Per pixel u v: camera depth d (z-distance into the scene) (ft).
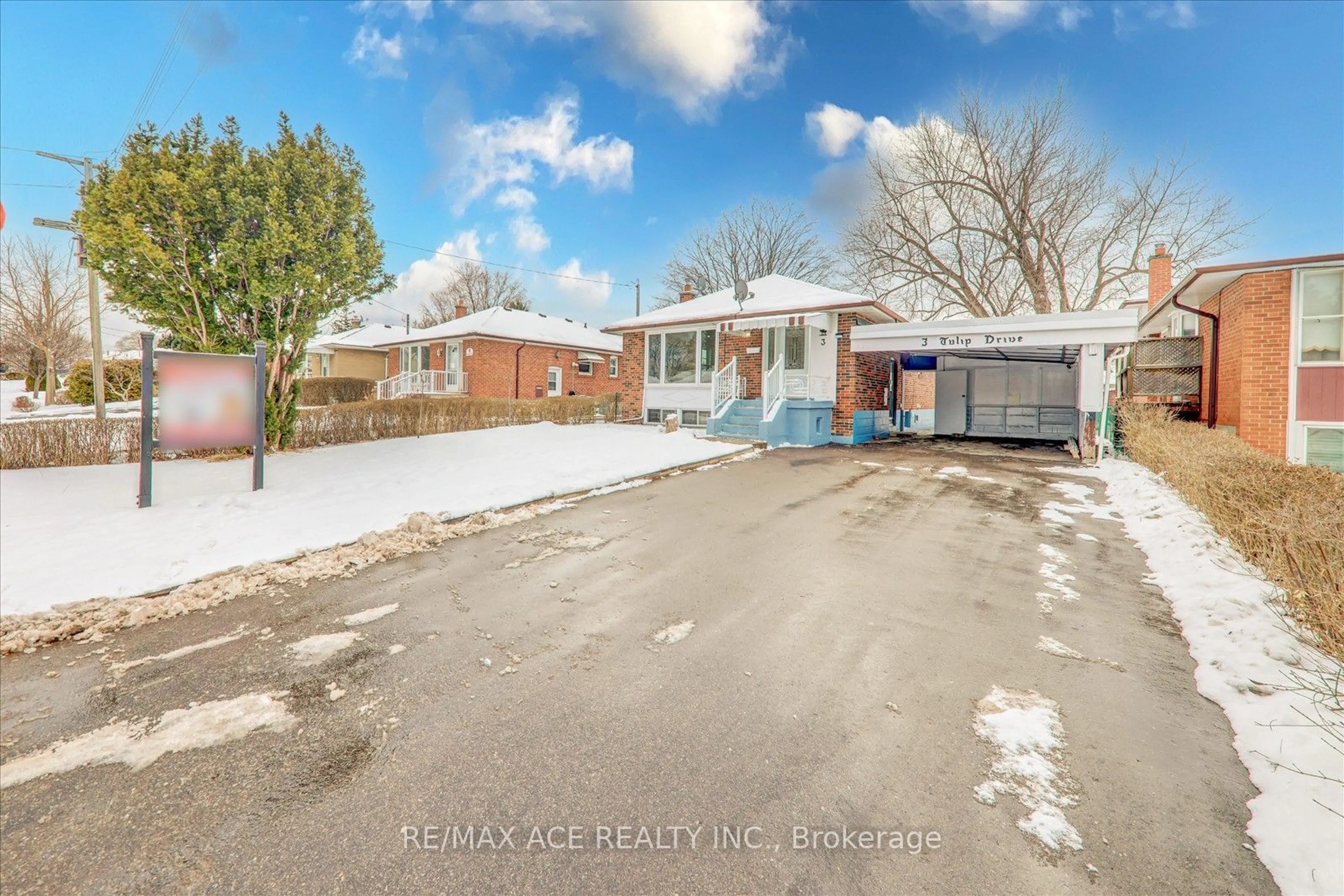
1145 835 6.89
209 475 27.09
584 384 93.76
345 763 8.02
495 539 19.27
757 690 10.14
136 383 76.28
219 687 10.04
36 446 28.73
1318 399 32.07
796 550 18.45
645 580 15.66
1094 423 39.52
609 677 10.53
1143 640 12.37
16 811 7.02
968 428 59.62
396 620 12.93
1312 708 9.40
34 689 9.93
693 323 51.78
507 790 7.52
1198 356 41.32
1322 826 6.88
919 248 84.89
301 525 19.17
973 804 7.39
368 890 5.95
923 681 10.53
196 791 7.40
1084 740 8.84
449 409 46.75
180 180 28.63
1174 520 20.85
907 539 19.80
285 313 33.94
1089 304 79.66
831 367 47.24
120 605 13.25
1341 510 13.55
